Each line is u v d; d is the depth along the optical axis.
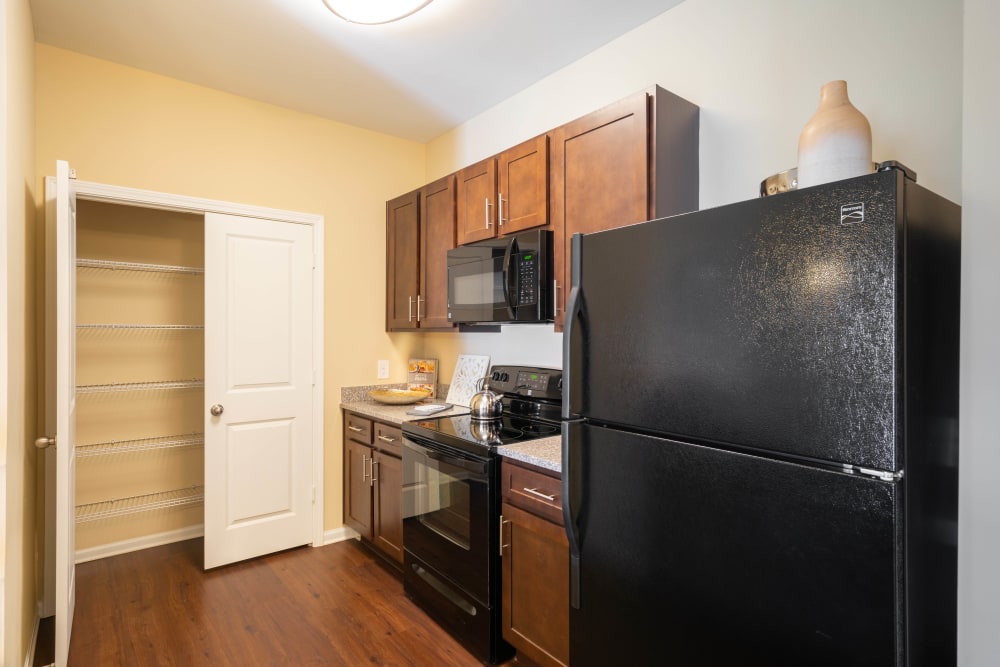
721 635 1.06
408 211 3.19
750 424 1.02
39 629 2.25
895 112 1.52
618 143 1.90
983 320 1.15
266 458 2.96
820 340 0.92
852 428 0.88
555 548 1.73
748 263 1.02
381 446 2.81
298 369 3.08
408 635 2.18
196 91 2.78
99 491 2.91
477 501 2.01
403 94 2.88
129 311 2.99
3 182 1.28
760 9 1.84
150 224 3.06
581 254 1.37
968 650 1.12
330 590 2.56
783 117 1.77
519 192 2.33
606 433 1.29
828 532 0.91
